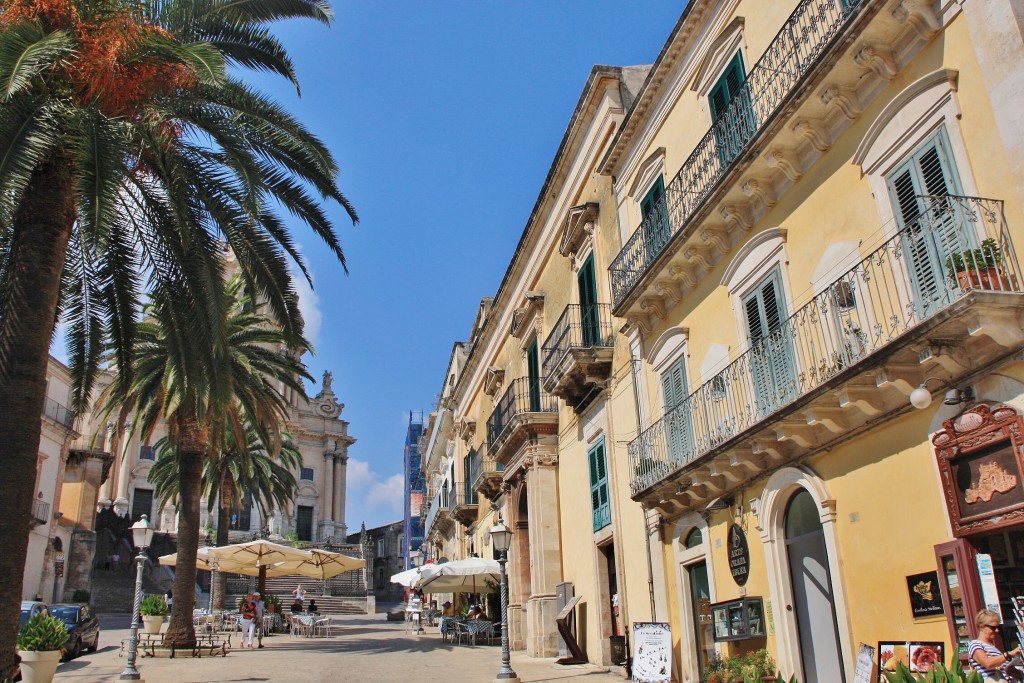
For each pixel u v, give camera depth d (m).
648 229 14.31
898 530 8.28
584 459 18.56
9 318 9.98
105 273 12.66
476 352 32.59
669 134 14.51
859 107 9.27
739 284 11.69
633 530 15.44
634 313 14.80
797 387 9.88
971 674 6.22
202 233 12.21
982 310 6.66
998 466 6.99
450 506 38.50
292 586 56.81
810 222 10.08
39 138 9.54
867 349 8.68
